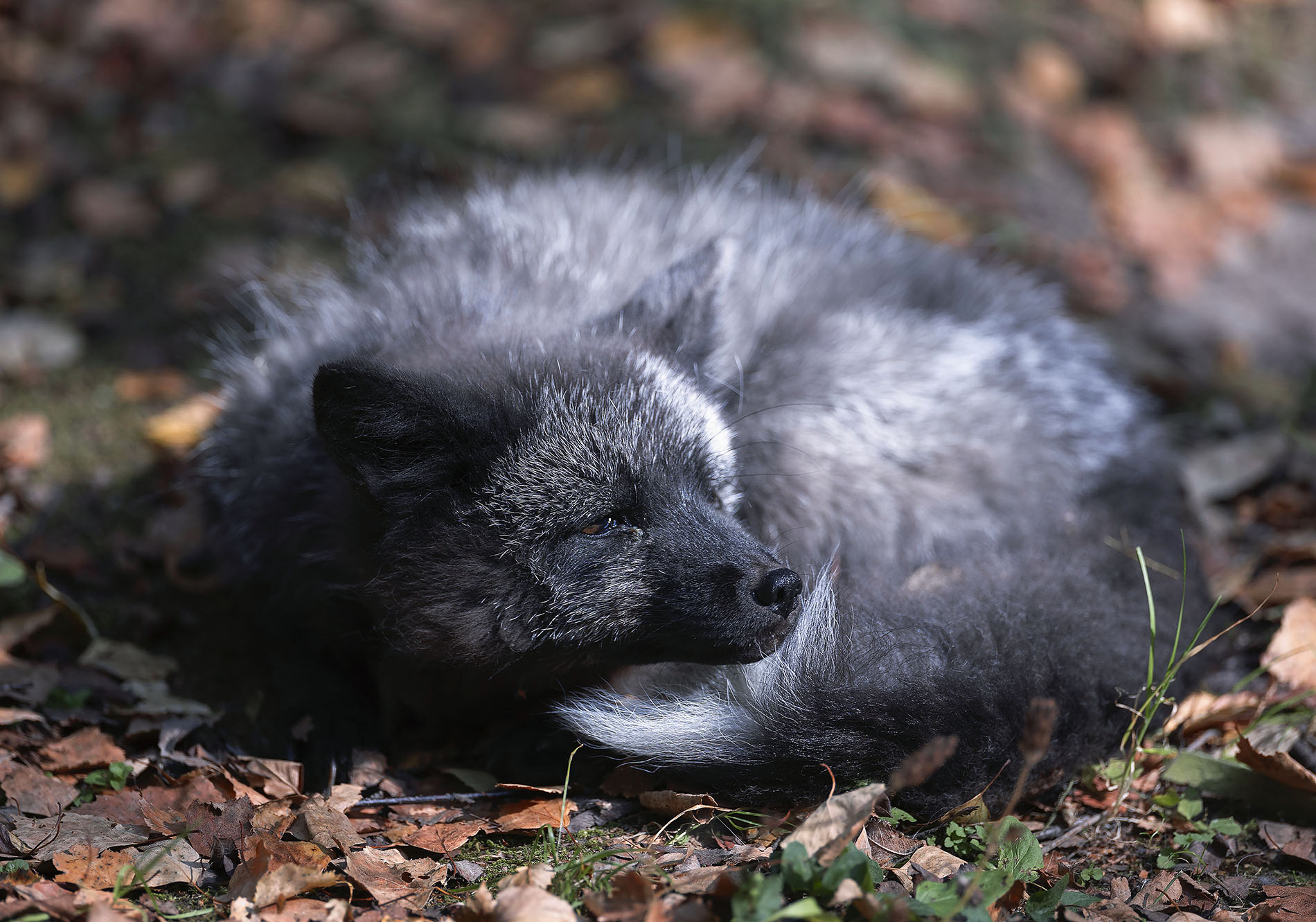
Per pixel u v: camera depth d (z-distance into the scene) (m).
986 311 8.38
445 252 8.05
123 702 6.94
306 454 6.70
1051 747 5.78
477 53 13.33
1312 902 5.20
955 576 6.74
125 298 10.77
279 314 8.38
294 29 13.43
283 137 12.45
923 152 12.34
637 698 6.31
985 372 7.64
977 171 12.27
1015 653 6.00
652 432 6.03
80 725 6.68
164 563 8.32
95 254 11.15
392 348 6.70
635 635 5.93
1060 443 7.81
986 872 5.10
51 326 10.42
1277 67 13.77
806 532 6.95
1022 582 6.56
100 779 6.12
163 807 5.93
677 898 4.98
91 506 8.80
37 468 9.06
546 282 7.49
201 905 5.24
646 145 12.21
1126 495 7.84
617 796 6.09
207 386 9.84
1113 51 13.62
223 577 7.81
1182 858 5.68
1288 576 7.79
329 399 5.52
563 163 11.79
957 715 5.63
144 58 12.97
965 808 5.63
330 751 6.63
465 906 5.00
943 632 6.10
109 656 7.33
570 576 5.81
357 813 6.03
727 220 8.68
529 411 5.88
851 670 5.86
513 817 5.84
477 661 6.00
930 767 4.85
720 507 6.41
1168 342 10.77
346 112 12.62
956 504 7.21
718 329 6.78
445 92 12.93
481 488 5.81
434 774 6.54
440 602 5.85
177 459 9.12
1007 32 13.70
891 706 5.62
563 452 5.88
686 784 5.96
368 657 6.81
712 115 12.62
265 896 5.10
